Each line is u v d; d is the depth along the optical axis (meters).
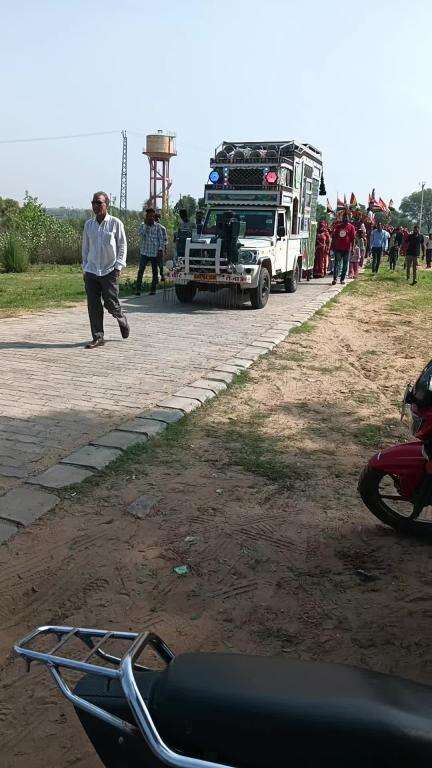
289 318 12.91
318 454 5.77
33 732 2.73
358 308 15.05
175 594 3.69
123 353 9.27
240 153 15.52
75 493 4.78
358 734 1.50
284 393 7.64
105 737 1.74
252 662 1.74
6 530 4.23
